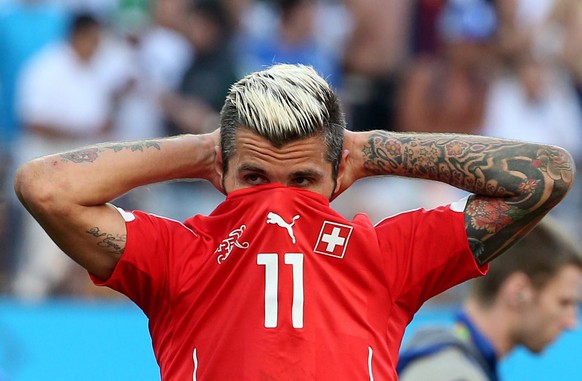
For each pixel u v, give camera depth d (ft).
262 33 90.38
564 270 49.83
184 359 32.73
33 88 84.38
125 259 33.01
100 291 74.49
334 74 91.30
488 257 34.81
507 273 49.78
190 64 88.07
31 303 70.44
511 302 49.85
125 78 86.38
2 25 85.81
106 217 33.12
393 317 33.73
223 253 33.04
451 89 91.50
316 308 32.12
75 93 84.53
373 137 35.68
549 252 49.80
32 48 85.76
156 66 87.56
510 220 34.32
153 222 33.78
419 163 35.14
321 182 33.27
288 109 32.30
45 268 73.92
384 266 33.55
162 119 87.15
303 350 31.63
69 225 32.71
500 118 93.40
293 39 90.07
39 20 86.53
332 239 32.94
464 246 34.24
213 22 88.48
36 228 74.28
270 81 32.86
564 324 50.14
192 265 33.30
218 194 77.56
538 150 34.47
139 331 68.80
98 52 85.51
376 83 91.81
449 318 72.28
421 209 35.17
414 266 34.01
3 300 71.36
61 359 67.62
